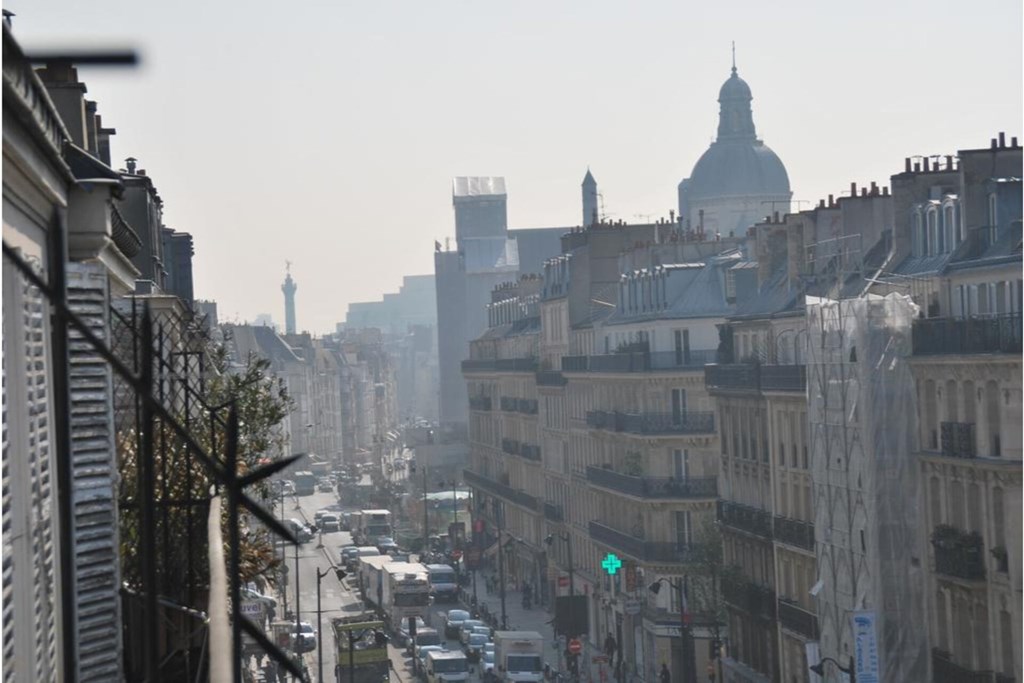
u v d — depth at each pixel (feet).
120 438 133.90
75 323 49.49
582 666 637.71
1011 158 366.02
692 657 558.15
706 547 527.40
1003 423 324.80
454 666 617.21
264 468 54.34
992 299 347.36
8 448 61.05
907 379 364.17
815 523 413.18
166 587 115.65
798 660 447.01
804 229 476.95
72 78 171.63
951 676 346.33
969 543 337.72
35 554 66.85
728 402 514.27
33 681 65.05
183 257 375.45
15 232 65.51
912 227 408.05
